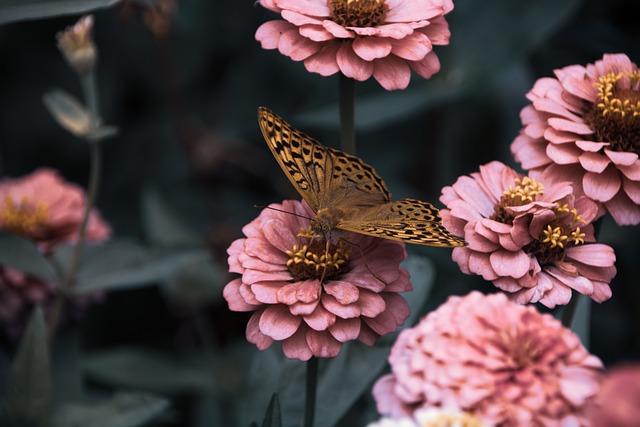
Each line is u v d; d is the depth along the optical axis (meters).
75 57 0.66
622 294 0.77
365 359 0.61
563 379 0.51
